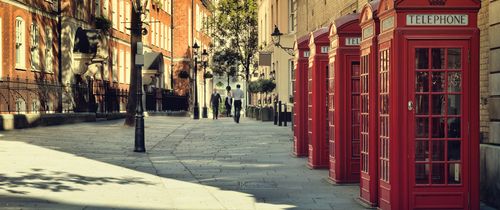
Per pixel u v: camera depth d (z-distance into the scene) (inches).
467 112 329.4
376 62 364.2
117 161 597.0
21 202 360.8
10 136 836.6
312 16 1045.8
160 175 504.4
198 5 3208.7
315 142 552.7
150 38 2338.8
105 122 1339.8
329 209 360.2
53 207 349.7
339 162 462.6
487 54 396.8
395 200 330.6
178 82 2864.2
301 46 658.8
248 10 2381.9
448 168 332.2
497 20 374.6
